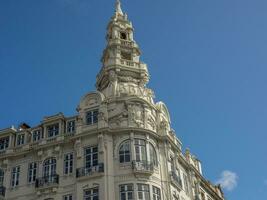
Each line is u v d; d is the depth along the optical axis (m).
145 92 55.97
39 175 51.12
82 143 50.56
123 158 48.69
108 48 60.53
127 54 61.38
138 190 46.66
